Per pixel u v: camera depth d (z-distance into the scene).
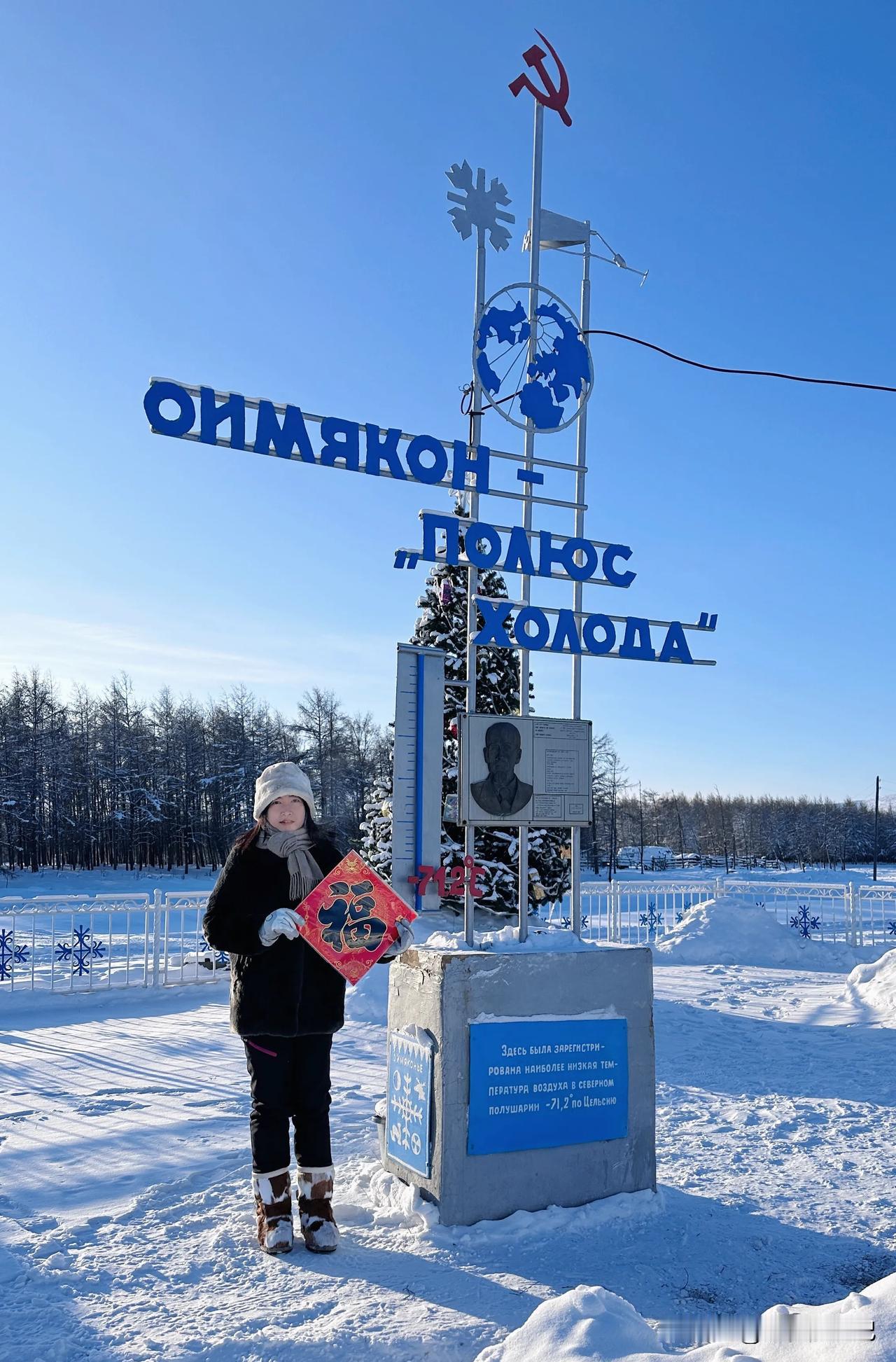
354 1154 4.98
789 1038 8.80
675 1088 6.72
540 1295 3.26
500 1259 3.59
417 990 4.23
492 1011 4.11
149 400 4.51
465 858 4.64
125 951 15.47
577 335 5.67
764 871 62.56
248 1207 4.14
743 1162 4.91
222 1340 2.89
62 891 42.66
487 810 4.69
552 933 4.68
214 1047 8.09
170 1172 4.70
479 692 11.27
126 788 61.28
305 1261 3.56
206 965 11.75
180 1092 6.48
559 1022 4.23
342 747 61.84
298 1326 3.01
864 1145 5.21
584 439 5.64
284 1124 3.80
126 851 62.19
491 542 5.19
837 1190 4.43
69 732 62.38
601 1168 4.23
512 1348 2.61
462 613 11.19
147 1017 9.88
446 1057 3.99
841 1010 10.26
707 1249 3.69
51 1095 6.43
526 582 5.34
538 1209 4.07
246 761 61.94
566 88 5.75
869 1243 3.74
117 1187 4.49
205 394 4.62
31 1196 4.37
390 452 5.00
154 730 64.44
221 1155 4.96
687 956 15.11
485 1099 4.03
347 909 3.89
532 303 5.53
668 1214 4.11
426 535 5.09
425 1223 3.91
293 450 4.77
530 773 4.83
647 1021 4.46
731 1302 3.21
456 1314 3.10
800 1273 3.46
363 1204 4.20
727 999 11.17
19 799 57.56
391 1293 3.27
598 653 5.46
